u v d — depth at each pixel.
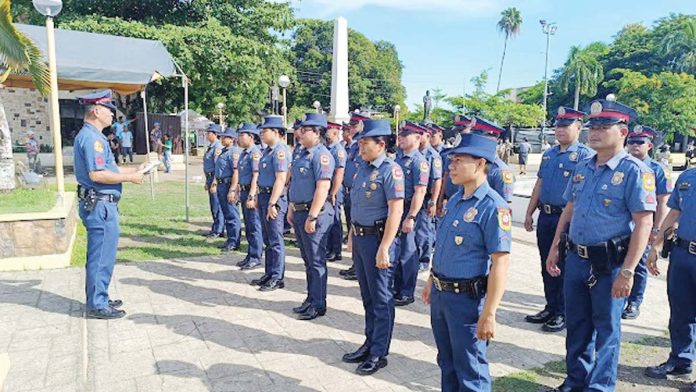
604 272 3.10
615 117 3.09
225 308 4.75
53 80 6.73
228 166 6.86
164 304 4.80
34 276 5.45
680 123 30.75
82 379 3.28
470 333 2.66
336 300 5.09
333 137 6.25
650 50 39.94
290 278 5.82
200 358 3.70
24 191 7.28
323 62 47.69
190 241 7.58
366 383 3.39
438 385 3.40
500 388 3.39
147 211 10.03
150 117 21.59
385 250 3.39
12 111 15.95
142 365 3.57
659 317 4.82
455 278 2.65
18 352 3.65
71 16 19.09
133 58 10.97
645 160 4.61
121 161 17.59
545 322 4.58
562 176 4.39
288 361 3.69
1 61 6.97
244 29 22.34
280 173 5.12
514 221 9.76
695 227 3.38
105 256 4.38
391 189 3.41
